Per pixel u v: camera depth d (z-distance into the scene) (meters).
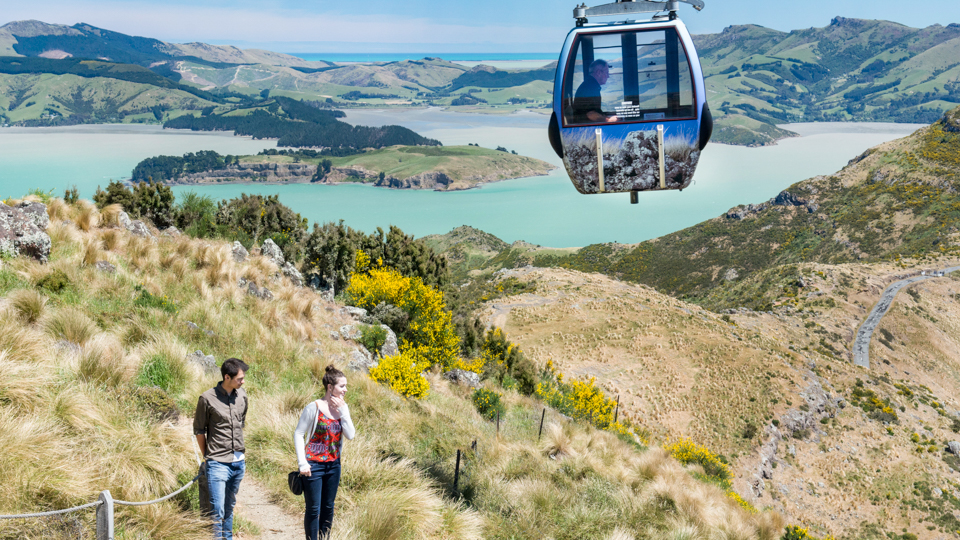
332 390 6.05
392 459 9.59
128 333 10.77
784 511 64.31
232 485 5.97
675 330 92.31
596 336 91.62
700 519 12.65
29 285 11.09
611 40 8.41
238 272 18.17
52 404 6.73
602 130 8.59
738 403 76.06
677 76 8.41
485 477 11.13
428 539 7.61
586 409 32.22
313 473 5.99
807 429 75.12
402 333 23.72
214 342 12.89
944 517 65.00
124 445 6.73
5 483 5.18
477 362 28.16
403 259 36.53
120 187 21.62
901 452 74.94
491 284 135.38
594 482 12.73
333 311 21.61
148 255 16.22
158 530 5.50
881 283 173.25
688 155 8.62
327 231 29.53
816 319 151.50
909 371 132.62
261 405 10.24
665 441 51.81
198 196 24.95
